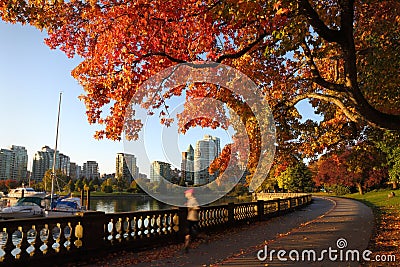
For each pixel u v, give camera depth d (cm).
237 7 761
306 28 816
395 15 1113
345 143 1780
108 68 938
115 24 902
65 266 851
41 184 8262
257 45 1152
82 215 920
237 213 1814
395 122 875
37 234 811
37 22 910
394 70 1055
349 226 1719
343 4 834
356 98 873
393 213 2403
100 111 1038
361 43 1274
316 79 1035
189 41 952
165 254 1014
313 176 8175
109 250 982
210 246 1154
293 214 2648
